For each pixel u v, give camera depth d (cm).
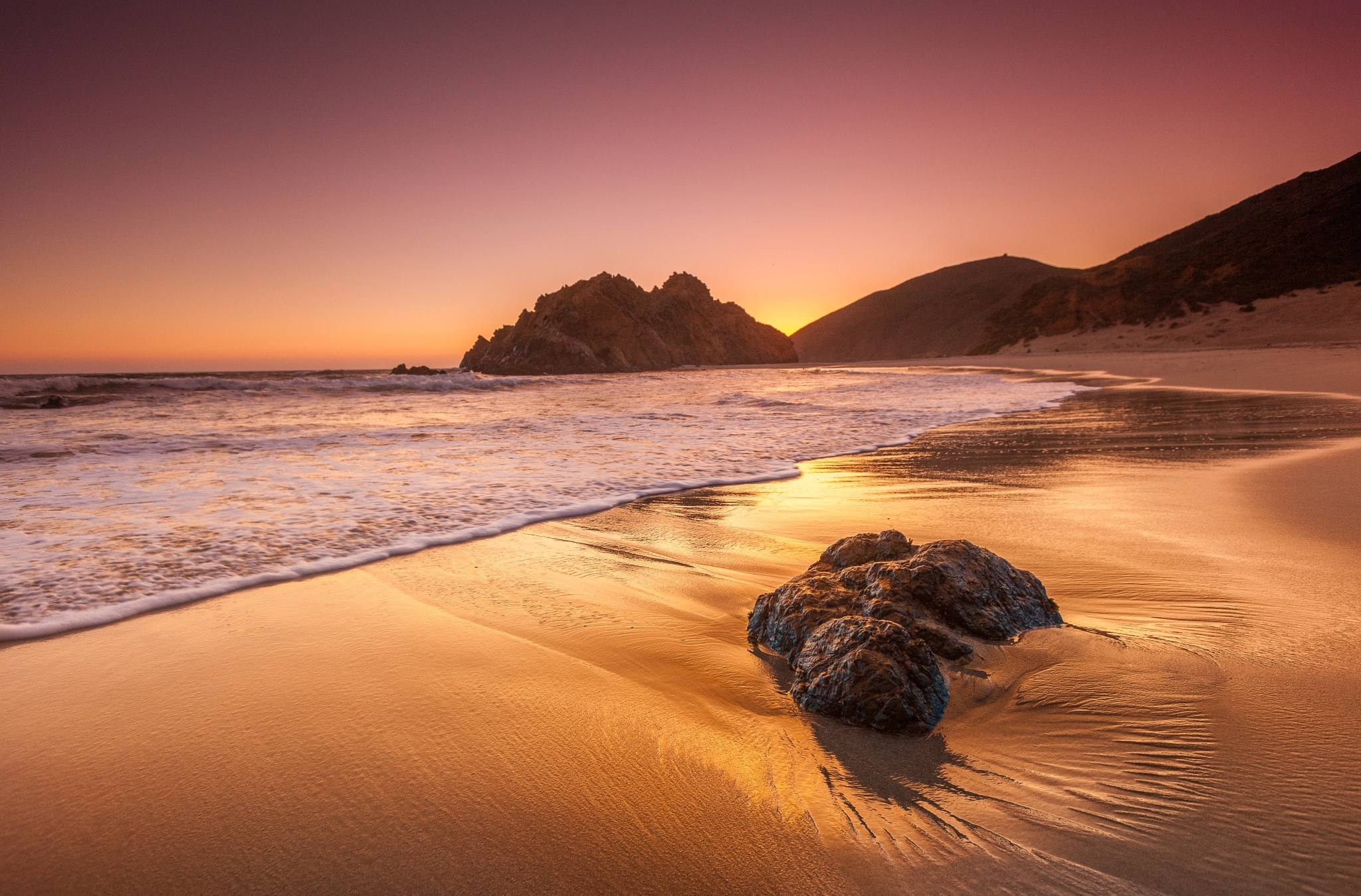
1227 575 442
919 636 337
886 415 1722
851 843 216
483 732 290
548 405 2164
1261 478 748
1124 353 5600
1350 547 491
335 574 507
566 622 412
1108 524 589
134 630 404
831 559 422
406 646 380
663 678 339
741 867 207
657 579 492
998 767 255
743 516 681
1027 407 1855
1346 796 224
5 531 609
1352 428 1127
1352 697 284
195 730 295
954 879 198
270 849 221
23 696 325
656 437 1312
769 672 344
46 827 233
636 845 219
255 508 703
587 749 276
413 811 238
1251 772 239
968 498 728
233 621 418
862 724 288
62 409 1870
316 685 335
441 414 1806
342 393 2697
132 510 691
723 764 263
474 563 531
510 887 201
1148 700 290
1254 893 187
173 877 210
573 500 754
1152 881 193
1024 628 361
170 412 1802
